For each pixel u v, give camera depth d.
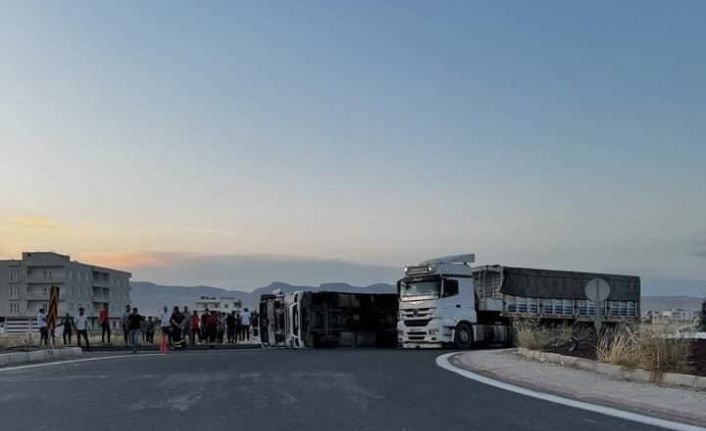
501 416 10.43
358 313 35.03
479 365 19.19
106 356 25.09
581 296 35.84
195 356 24.48
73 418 10.45
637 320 35.31
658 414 10.59
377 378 15.82
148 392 13.40
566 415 10.51
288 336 34.41
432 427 9.53
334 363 20.42
